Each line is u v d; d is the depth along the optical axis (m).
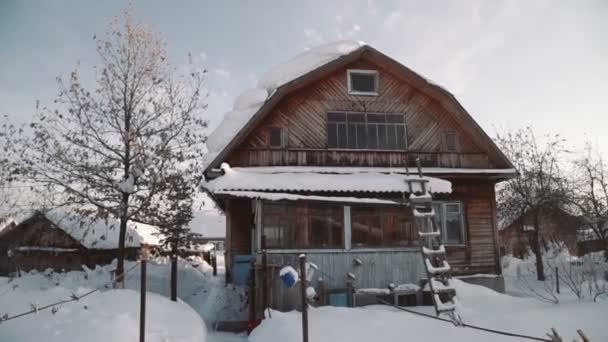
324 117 12.92
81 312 6.80
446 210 13.04
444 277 9.02
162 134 11.64
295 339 6.41
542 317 7.25
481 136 13.24
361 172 12.30
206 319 9.80
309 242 9.81
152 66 12.29
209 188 10.63
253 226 10.84
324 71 12.84
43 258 17.36
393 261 10.11
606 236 21.80
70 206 11.66
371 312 7.48
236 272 11.35
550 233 25.28
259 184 10.30
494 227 13.17
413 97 13.62
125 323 6.29
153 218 11.58
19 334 6.06
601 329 6.50
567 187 20.84
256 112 12.02
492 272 12.86
